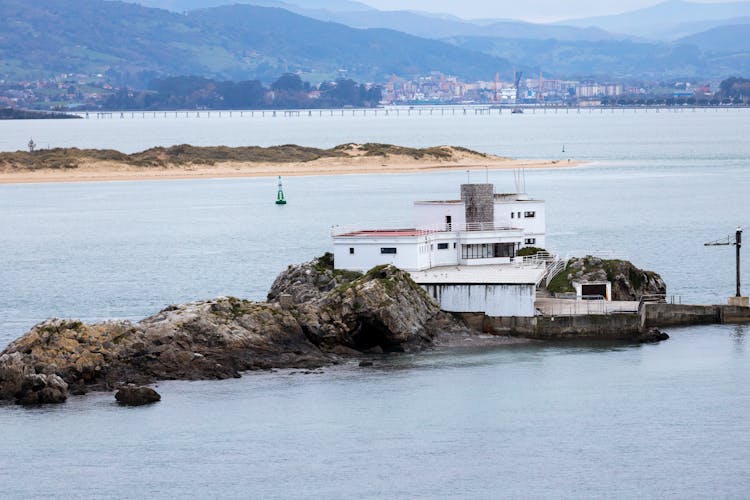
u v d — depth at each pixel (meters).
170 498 191.88
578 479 197.50
